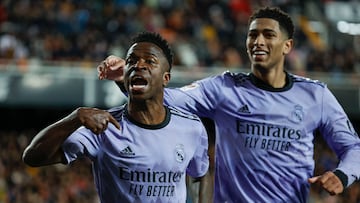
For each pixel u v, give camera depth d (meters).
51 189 30.75
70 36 36.72
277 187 11.94
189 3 43.31
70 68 33.12
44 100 32.88
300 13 45.53
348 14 46.62
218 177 12.16
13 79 32.72
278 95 12.02
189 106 12.03
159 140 10.29
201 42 38.84
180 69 33.88
